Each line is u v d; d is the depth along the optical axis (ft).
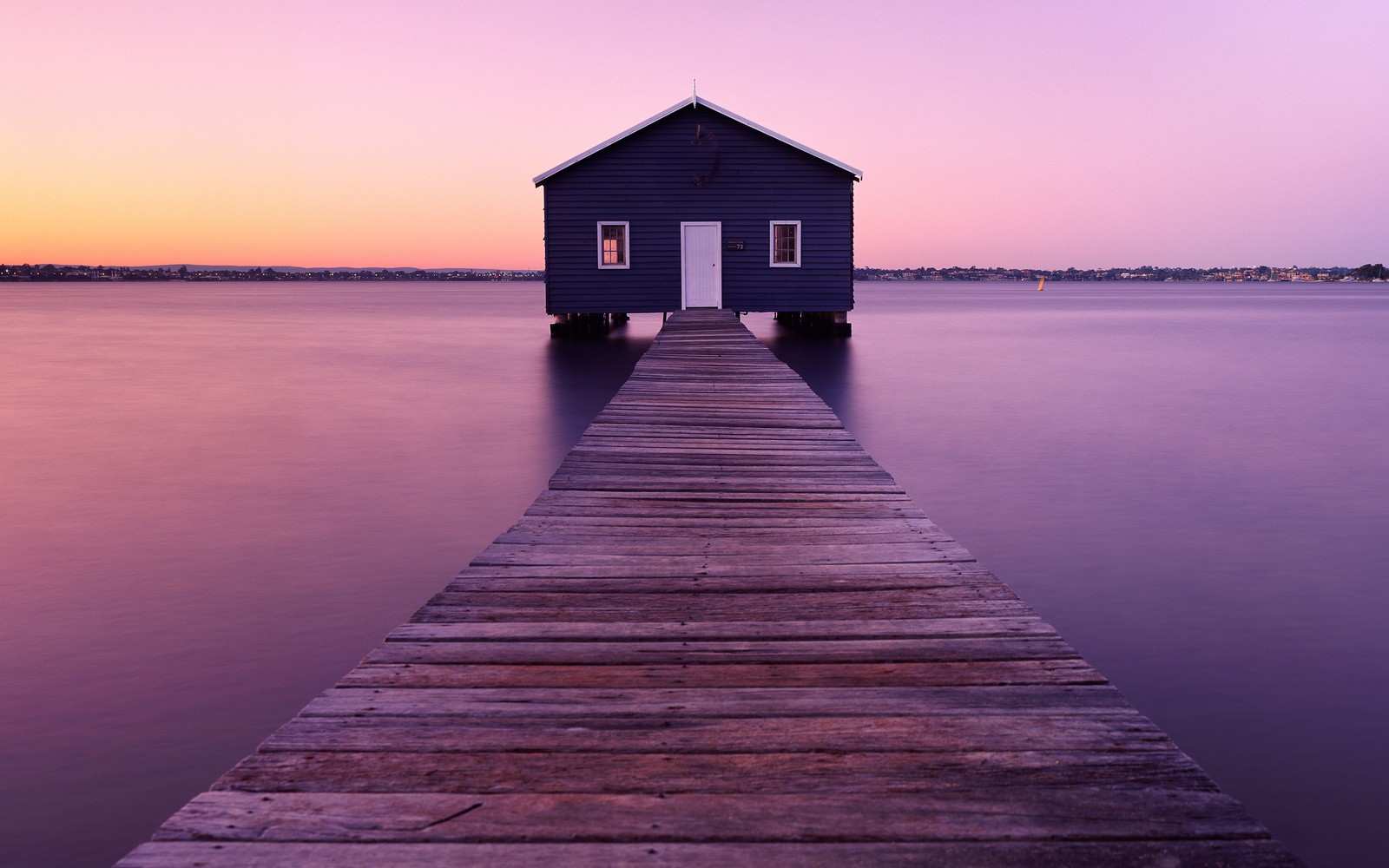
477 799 8.02
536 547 16.74
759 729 9.45
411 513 30.91
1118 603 22.03
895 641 12.10
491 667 11.18
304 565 25.07
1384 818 13.14
